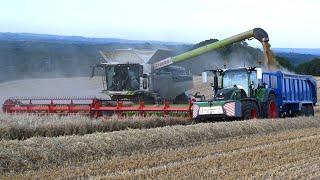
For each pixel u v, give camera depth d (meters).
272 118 25.08
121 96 32.84
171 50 37.00
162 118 22.58
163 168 11.63
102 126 20.02
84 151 13.62
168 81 34.34
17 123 18.11
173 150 14.90
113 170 11.57
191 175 10.87
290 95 29.38
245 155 13.52
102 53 35.28
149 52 34.41
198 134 17.47
